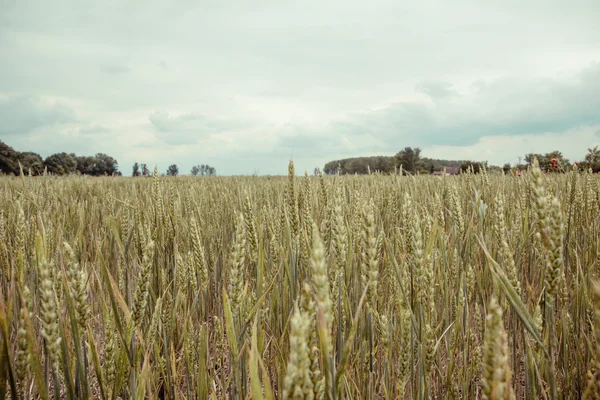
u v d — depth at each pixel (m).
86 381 1.22
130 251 3.30
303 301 0.91
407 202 1.89
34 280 2.33
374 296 1.45
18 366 1.15
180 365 2.27
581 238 3.35
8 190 5.27
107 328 1.46
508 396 0.85
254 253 2.03
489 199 4.57
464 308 2.21
